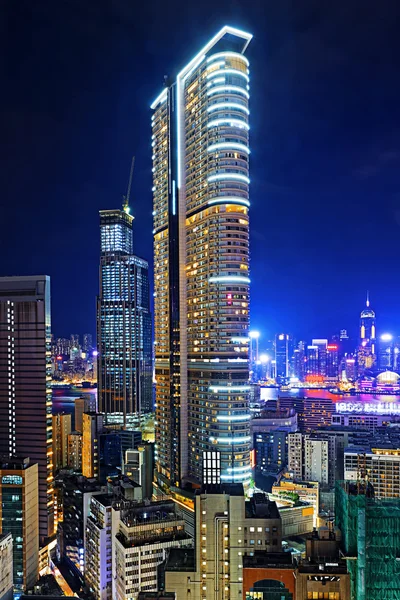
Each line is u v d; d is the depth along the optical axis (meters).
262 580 137.75
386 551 135.00
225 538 158.88
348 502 143.38
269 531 157.25
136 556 170.12
